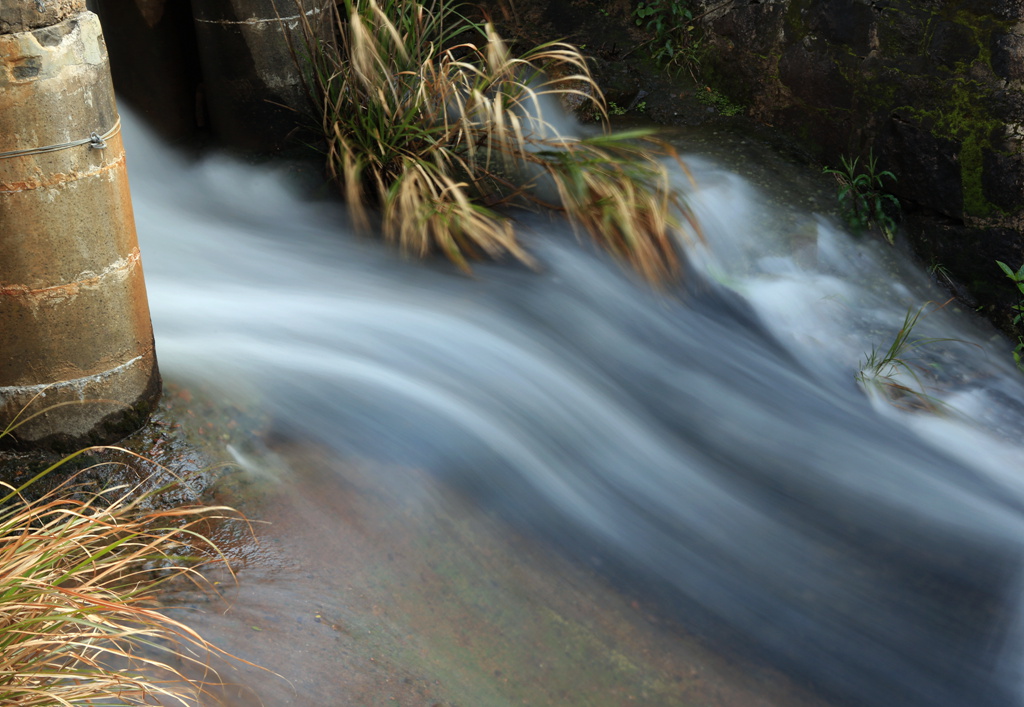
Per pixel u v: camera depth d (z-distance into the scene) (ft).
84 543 9.46
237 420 12.11
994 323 16.37
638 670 9.82
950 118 16.08
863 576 11.41
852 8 17.38
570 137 18.42
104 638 8.25
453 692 9.16
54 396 10.84
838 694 9.87
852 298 16.57
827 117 18.37
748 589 11.10
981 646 10.53
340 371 13.32
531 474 12.34
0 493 10.68
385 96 16.20
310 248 16.33
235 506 11.02
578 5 21.44
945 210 16.63
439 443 12.43
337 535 10.80
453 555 10.84
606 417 13.60
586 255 16.26
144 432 11.59
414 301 15.03
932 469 13.35
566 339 14.80
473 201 16.79
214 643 9.13
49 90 9.48
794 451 13.43
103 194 10.38
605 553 11.34
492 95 17.85
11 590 7.65
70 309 10.50
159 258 15.57
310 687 8.87
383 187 16.31
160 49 17.99
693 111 20.13
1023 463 13.66
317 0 17.17
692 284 16.20
